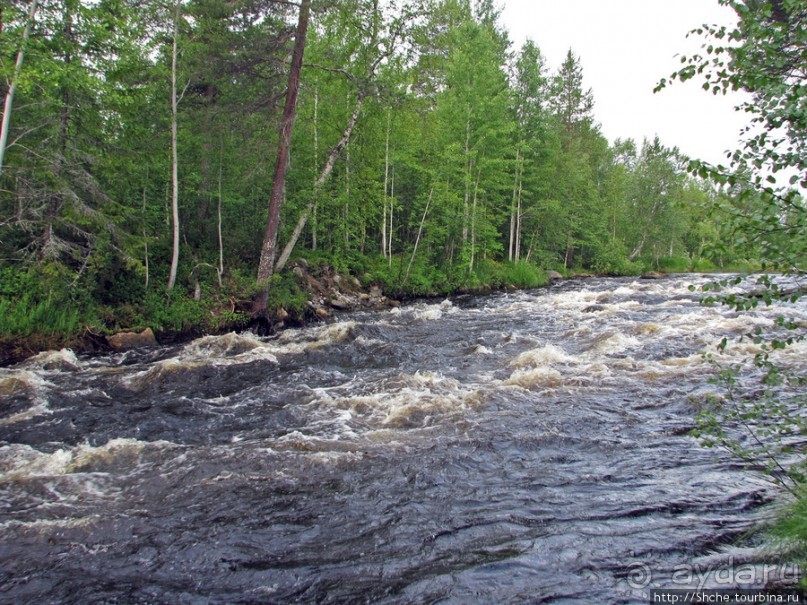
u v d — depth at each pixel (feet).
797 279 11.53
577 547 15.16
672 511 16.90
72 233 49.93
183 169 64.08
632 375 32.78
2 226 45.83
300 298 66.28
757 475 18.90
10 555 15.62
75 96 47.29
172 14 55.67
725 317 50.90
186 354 45.57
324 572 14.55
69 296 48.06
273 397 31.91
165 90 60.44
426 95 94.53
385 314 68.90
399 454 22.47
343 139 67.67
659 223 165.48
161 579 14.46
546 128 124.36
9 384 33.27
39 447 24.48
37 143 46.62
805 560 13.24
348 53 68.95
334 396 31.73
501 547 15.38
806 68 11.32
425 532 16.39
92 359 43.27
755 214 10.83
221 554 15.56
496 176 106.11
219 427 26.96
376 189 84.69
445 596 13.24
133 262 49.60
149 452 23.27
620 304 67.05
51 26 44.39
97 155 50.75
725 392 27.76
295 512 17.90
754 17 11.37
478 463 21.40
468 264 99.60
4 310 42.50
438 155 91.97
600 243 149.18
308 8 56.90
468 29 102.17
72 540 16.40
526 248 136.46
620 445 22.59
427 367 39.45
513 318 62.64
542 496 18.43
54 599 13.67
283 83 63.46
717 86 11.93
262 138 64.28
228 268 65.67
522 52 125.70
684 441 22.67
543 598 12.99
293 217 74.90
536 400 28.96
